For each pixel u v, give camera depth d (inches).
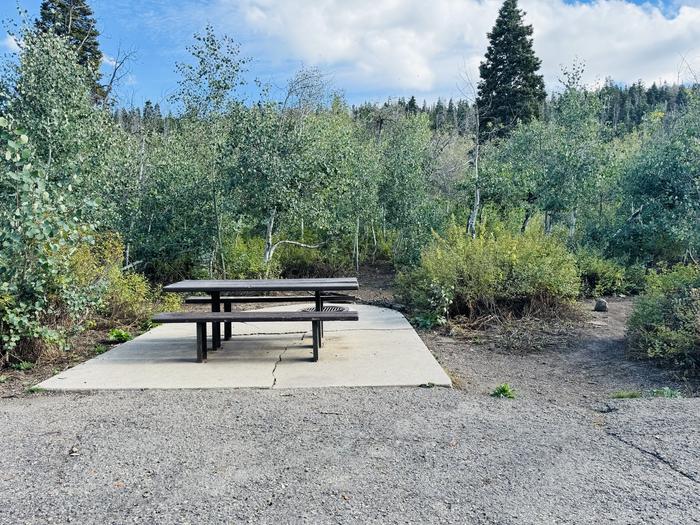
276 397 171.6
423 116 748.0
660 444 133.6
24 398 175.8
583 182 491.2
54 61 354.3
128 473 119.0
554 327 296.0
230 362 217.2
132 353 234.4
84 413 158.4
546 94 784.3
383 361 216.1
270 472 118.9
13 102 344.8
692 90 525.7
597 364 233.5
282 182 430.0
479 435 139.9
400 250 559.2
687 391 194.9
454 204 589.6
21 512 103.3
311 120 482.3
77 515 102.2
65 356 233.5
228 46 429.1
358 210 540.7
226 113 441.7
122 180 431.2
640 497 107.5
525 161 546.6
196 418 152.6
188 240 454.3
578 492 109.6
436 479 115.3
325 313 219.5
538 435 140.3
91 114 377.1
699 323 220.2
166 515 101.7
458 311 317.1
